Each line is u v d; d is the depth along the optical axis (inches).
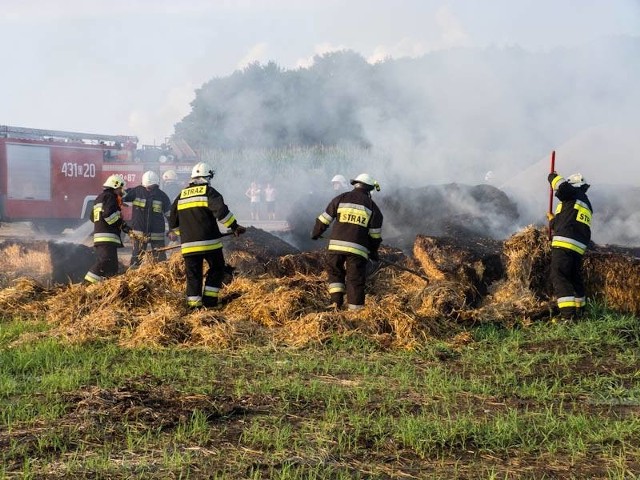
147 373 338.0
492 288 512.7
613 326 443.2
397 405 299.3
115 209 572.4
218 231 477.4
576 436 266.2
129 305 459.2
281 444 248.1
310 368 356.2
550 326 455.2
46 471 223.8
